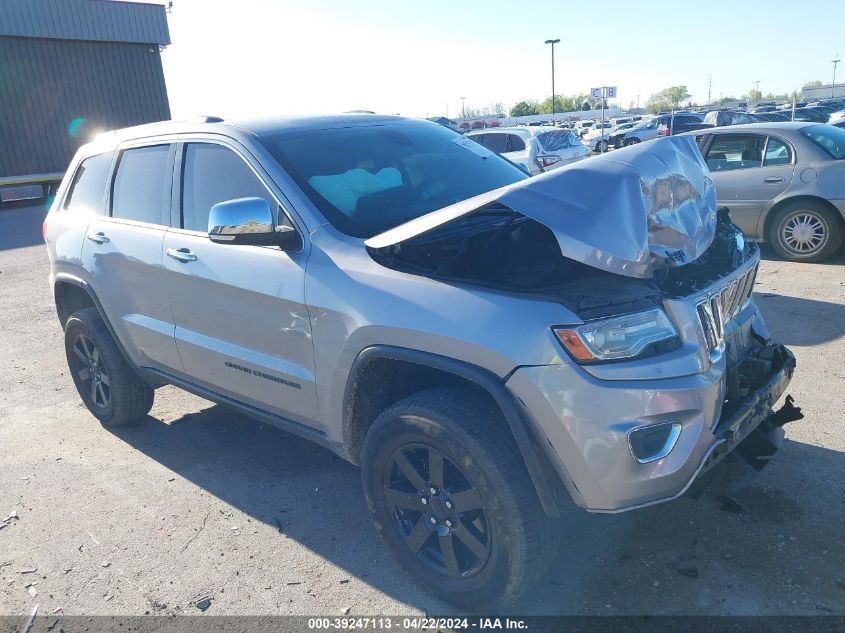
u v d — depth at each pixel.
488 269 2.99
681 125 29.95
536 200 2.45
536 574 2.56
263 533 3.49
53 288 4.86
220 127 3.70
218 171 3.63
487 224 3.26
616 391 2.33
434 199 3.59
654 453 2.38
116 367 4.55
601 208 2.43
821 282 7.03
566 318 2.39
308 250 3.10
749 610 2.66
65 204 4.82
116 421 4.78
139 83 28.02
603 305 2.46
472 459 2.51
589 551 3.09
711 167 8.55
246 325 3.39
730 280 2.84
